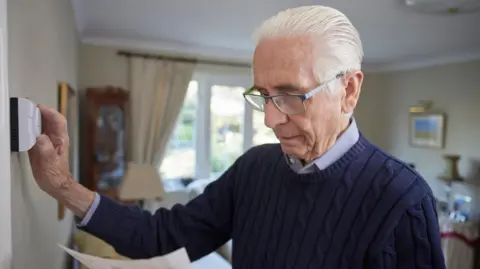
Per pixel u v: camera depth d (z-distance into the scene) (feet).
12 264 1.76
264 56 2.06
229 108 13.48
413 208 2.15
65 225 5.74
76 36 9.14
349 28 2.12
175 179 12.89
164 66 12.01
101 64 11.46
